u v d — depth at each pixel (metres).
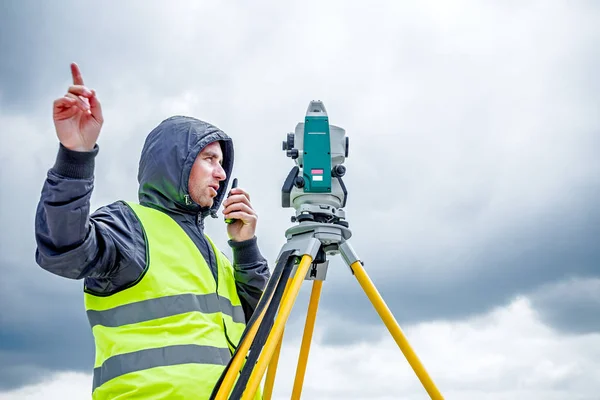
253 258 3.39
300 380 3.39
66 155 2.38
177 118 3.29
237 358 2.65
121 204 2.98
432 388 2.96
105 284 2.78
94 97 2.40
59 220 2.38
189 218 3.21
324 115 3.49
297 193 3.36
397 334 3.03
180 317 2.81
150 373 2.65
